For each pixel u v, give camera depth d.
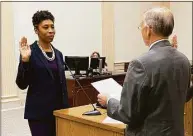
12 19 5.24
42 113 2.04
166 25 1.38
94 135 1.86
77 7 6.32
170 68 1.38
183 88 1.44
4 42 5.13
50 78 2.05
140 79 1.35
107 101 1.55
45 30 2.05
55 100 2.09
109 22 6.89
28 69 1.97
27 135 4.30
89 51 6.57
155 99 1.37
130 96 1.36
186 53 7.61
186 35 7.59
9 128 4.52
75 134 1.97
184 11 7.60
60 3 6.02
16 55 5.29
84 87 4.56
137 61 1.37
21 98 5.22
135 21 7.48
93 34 6.63
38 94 2.04
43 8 5.74
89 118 1.89
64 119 2.02
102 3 6.77
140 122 1.42
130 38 7.39
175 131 1.39
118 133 1.71
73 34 6.27
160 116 1.37
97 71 5.05
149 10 1.42
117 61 7.11
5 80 5.09
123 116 1.39
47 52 2.10
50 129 2.09
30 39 5.52
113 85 1.94
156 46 1.41
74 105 4.43
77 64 4.75
